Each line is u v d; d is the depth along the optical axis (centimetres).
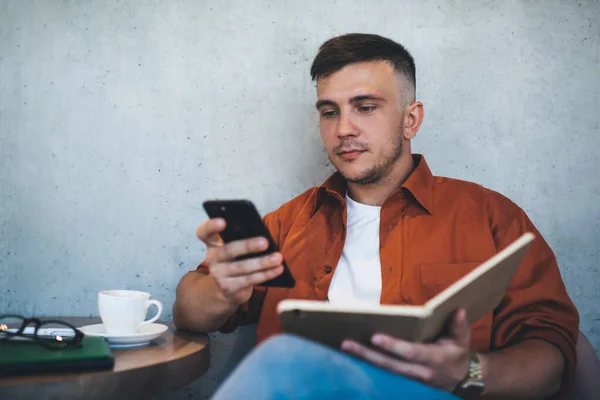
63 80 161
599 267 159
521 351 101
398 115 133
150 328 121
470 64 162
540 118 161
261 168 164
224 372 161
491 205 130
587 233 160
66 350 89
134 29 162
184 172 162
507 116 161
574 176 160
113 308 109
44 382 77
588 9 161
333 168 164
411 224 128
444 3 162
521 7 162
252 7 163
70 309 160
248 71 163
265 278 100
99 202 161
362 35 134
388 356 80
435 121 162
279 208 150
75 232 160
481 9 162
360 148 129
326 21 163
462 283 76
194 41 163
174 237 162
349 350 78
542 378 98
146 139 162
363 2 163
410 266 124
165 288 162
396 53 134
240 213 91
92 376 81
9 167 160
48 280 160
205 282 121
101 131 161
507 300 116
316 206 141
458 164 162
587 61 161
